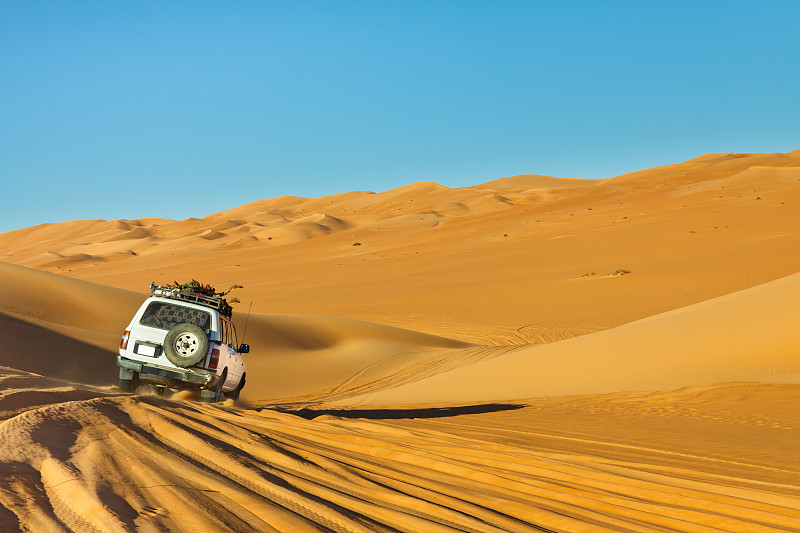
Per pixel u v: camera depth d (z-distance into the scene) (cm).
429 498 451
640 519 447
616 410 1291
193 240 17662
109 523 307
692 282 5188
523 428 967
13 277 2556
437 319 4700
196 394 1080
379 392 2030
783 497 524
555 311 4731
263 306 5628
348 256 10438
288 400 1947
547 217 12362
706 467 677
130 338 1030
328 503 398
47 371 1606
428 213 16662
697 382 1602
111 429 534
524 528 399
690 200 12019
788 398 1322
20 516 311
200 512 342
